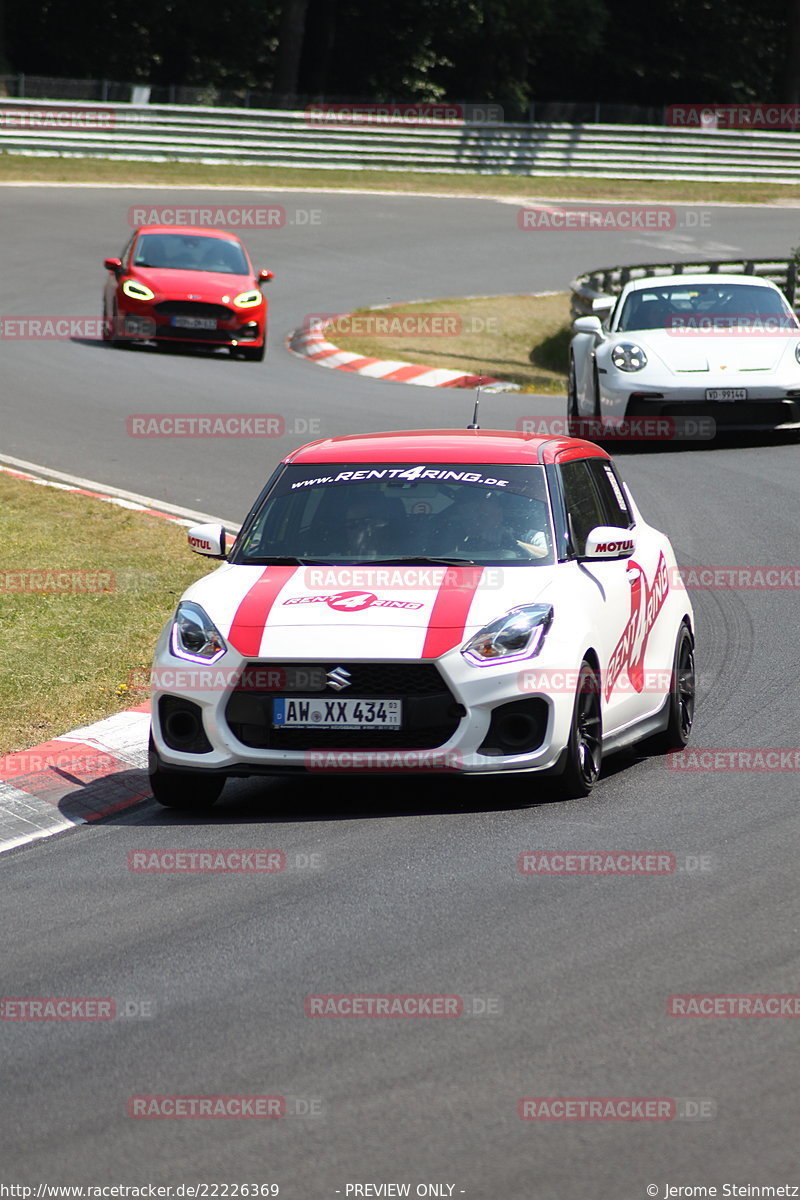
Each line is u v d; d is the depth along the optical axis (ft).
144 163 503.20
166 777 85.51
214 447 196.75
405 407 229.25
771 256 449.89
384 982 60.23
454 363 296.10
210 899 71.05
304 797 88.94
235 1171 46.52
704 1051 53.11
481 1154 46.80
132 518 157.69
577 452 99.35
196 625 85.81
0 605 126.62
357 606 84.69
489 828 79.66
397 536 90.63
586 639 84.48
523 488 92.94
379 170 536.01
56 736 99.19
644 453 197.06
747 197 561.43
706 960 61.21
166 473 181.27
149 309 273.13
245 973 61.93
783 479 177.17
